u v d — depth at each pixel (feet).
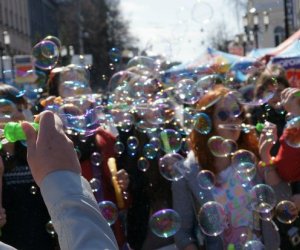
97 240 3.16
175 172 10.35
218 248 10.02
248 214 9.98
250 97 15.30
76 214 3.21
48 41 13.30
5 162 10.64
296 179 11.46
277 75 15.08
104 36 165.48
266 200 9.97
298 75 29.48
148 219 12.45
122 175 12.42
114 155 12.75
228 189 10.03
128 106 14.40
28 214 10.80
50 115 3.41
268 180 11.51
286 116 14.02
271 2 84.94
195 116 10.36
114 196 12.46
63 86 13.25
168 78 24.68
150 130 13.25
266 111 14.97
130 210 12.54
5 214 10.38
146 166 12.38
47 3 181.88
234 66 23.36
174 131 12.37
